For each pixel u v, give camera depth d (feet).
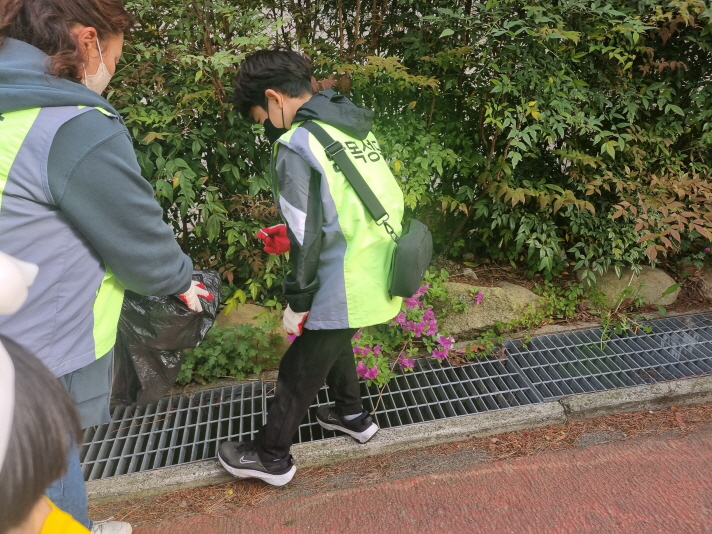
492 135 10.34
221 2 7.82
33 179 3.54
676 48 10.08
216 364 8.75
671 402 8.11
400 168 9.13
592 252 9.95
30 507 1.64
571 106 9.10
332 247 5.36
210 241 8.66
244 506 6.72
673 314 10.36
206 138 8.55
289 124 5.65
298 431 7.92
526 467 7.14
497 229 11.02
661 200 9.24
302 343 6.00
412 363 8.64
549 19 8.27
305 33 9.60
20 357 1.67
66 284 3.93
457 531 6.26
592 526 6.24
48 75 3.60
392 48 9.99
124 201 3.84
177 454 7.50
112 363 4.87
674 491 6.66
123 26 4.12
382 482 7.00
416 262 5.42
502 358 9.25
